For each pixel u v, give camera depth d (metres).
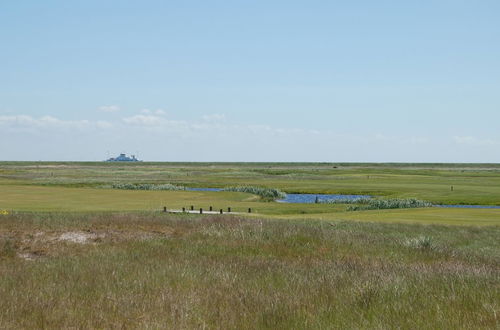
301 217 36.75
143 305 10.38
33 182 91.69
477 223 31.47
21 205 42.97
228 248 20.56
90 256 17.69
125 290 11.91
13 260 17.27
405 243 22.77
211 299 10.98
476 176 136.25
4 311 9.76
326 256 19.56
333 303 10.53
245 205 51.00
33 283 12.69
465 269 15.82
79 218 28.73
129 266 15.39
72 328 8.77
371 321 9.16
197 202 51.75
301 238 23.42
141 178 117.88
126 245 20.73
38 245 20.38
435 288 12.15
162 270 14.52
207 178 120.12
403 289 11.77
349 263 16.94
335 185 92.12
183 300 10.81
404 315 9.55
